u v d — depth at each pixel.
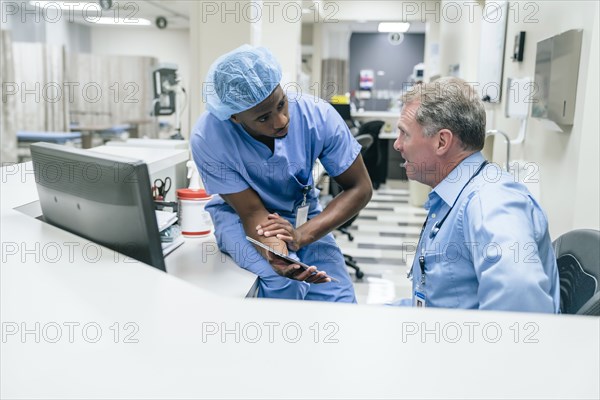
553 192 2.47
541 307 0.89
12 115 5.95
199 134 1.36
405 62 11.20
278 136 1.31
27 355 0.52
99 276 0.73
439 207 1.20
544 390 0.47
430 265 1.15
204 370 0.49
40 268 0.77
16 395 0.46
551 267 1.05
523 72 3.12
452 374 0.49
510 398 0.46
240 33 2.38
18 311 0.62
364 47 11.23
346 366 0.50
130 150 1.84
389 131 7.55
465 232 1.05
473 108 1.10
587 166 2.14
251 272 1.33
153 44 10.53
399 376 0.48
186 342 0.54
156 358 0.51
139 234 0.88
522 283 0.89
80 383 0.48
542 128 2.67
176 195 1.72
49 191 1.05
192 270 1.33
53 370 0.50
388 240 4.58
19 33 8.38
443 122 1.09
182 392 0.46
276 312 0.61
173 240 1.50
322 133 1.41
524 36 3.10
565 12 2.39
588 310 0.84
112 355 0.52
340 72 9.90
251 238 1.31
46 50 8.30
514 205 0.99
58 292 0.68
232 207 1.43
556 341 0.55
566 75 2.19
